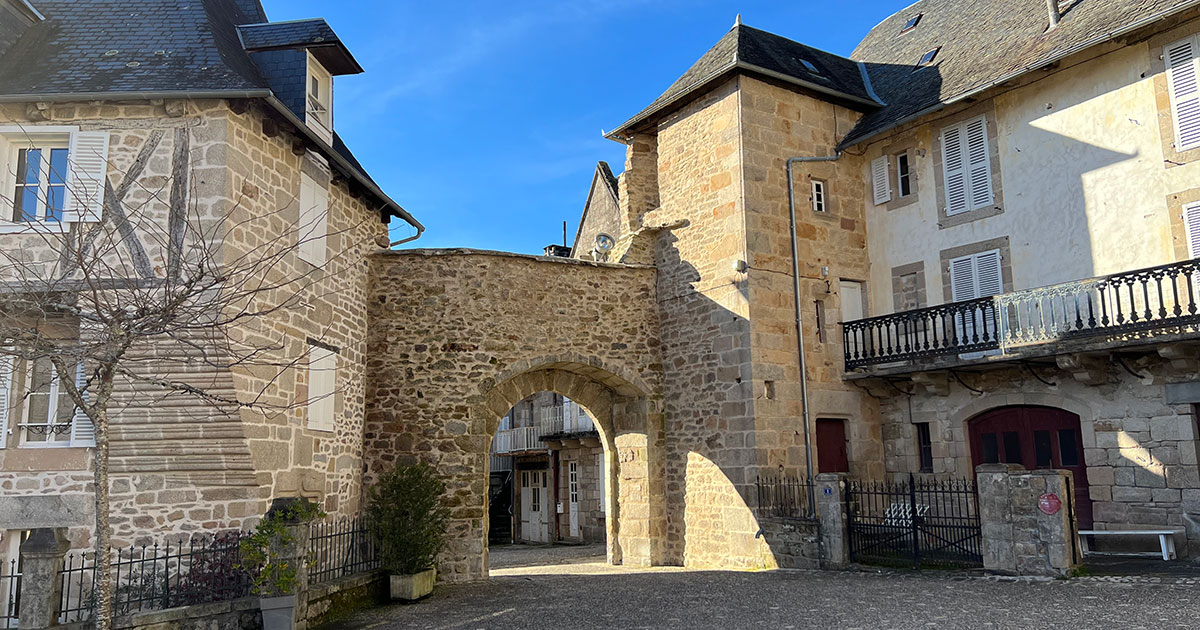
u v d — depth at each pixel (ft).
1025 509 32.27
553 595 35.42
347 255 40.42
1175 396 35.78
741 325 44.29
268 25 36.60
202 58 31.86
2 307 25.00
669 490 48.24
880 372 44.78
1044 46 40.60
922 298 46.32
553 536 80.74
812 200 47.62
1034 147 42.09
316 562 31.17
